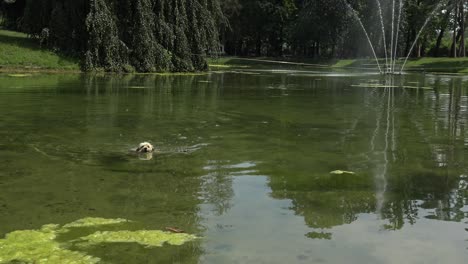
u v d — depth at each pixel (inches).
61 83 665.6
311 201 164.9
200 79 852.0
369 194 173.0
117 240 130.3
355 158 228.4
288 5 2375.7
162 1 978.7
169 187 179.3
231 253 122.8
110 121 334.3
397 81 883.4
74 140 265.0
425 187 181.6
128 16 952.9
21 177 190.2
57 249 124.0
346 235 135.5
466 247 128.0
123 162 216.8
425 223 145.0
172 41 994.7
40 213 149.9
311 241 130.8
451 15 1926.7
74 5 946.7
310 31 2022.6
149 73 955.3
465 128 318.7
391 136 287.6
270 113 390.6
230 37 2413.9
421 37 1898.4
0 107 398.9
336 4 1931.6
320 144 261.9
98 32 897.5
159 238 132.0
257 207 158.2
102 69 918.4
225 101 479.2
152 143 259.9
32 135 278.1
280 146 254.8
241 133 294.4
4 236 131.4
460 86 745.6
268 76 1021.8
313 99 513.3
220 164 214.7
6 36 1048.2
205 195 170.4
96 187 178.2
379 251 125.1
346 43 1959.9
